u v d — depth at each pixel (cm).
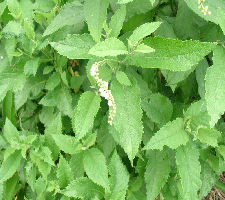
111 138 61
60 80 64
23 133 64
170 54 43
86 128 46
